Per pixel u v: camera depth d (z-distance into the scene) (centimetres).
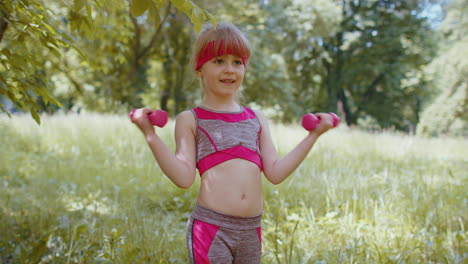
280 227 348
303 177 524
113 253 273
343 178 509
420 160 746
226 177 186
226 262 181
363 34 2719
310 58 2802
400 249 300
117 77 1545
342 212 406
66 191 455
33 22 229
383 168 630
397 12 2700
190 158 190
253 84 2011
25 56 245
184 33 1853
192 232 189
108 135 817
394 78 2780
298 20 2120
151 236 308
